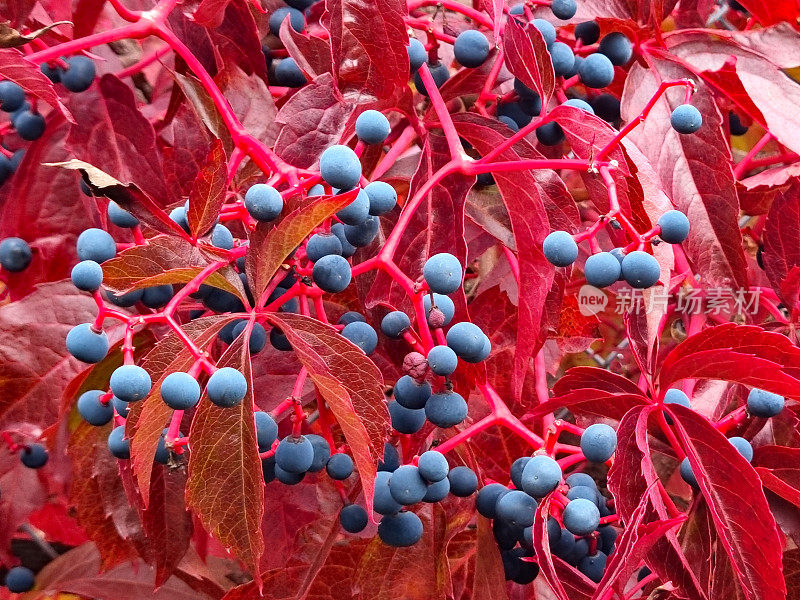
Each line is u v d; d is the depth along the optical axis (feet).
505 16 2.02
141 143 1.99
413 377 1.79
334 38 1.86
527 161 1.85
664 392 1.83
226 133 1.91
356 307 2.00
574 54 2.04
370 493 1.71
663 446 1.88
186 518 1.95
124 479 1.94
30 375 1.95
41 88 1.84
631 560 1.72
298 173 1.82
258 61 2.05
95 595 2.20
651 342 1.84
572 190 2.27
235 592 1.90
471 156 2.04
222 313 1.80
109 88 1.99
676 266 2.10
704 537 1.83
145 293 1.82
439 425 1.80
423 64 1.93
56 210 2.03
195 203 1.74
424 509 1.90
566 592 1.83
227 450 1.72
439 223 1.93
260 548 1.72
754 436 1.92
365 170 2.02
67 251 2.03
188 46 2.04
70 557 2.23
